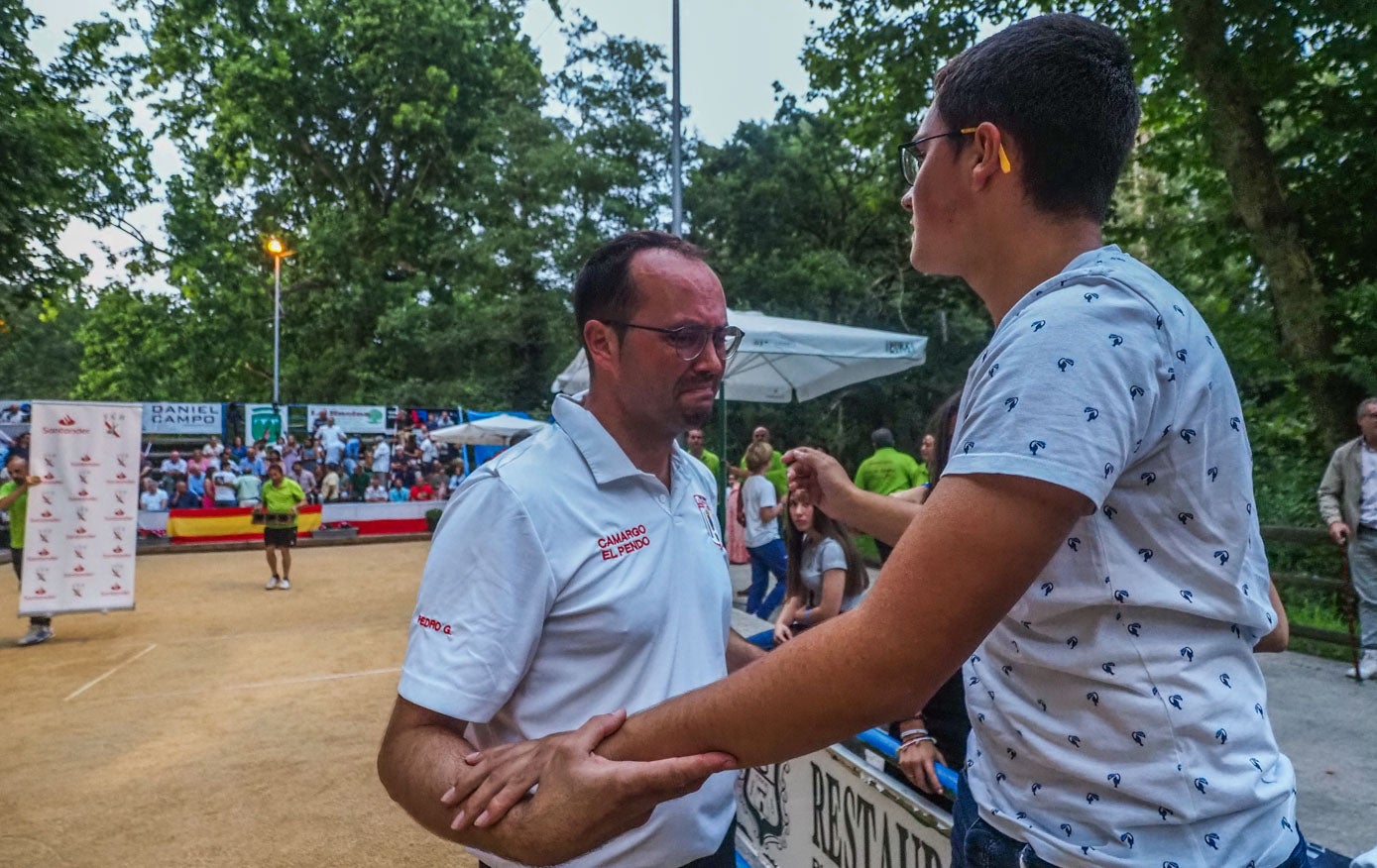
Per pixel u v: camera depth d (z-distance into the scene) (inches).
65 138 568.1
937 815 66.5
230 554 613.0
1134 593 32.5
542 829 34.4
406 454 735.1
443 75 920.3
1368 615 195.3
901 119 427.2
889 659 28.4
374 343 970.1
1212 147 331.3
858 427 749.9
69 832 147.9
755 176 773.9
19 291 563.8
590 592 49.7
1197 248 393.1
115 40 637.9
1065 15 37.5
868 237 780.6
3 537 581.0
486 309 879.7
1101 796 34.0
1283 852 34.7
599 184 872.9
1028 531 28.5
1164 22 336.2
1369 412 194.4
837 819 82.9
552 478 50.4
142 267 724.7
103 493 329.1
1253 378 338.3
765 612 271.1
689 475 61.2
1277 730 163.6
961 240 39.0
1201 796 32.7
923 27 406.3
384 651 292.0
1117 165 36.9
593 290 54.1
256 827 149.3
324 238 927.7
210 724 209.8
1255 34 306.8
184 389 1033.5
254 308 978.1
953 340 717.3
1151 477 32.4
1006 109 36.0
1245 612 33.8
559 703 49.7
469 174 975.6
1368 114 316.5
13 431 587.8
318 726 207.3
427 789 41.6
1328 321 313.6
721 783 56.1
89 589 323.9
